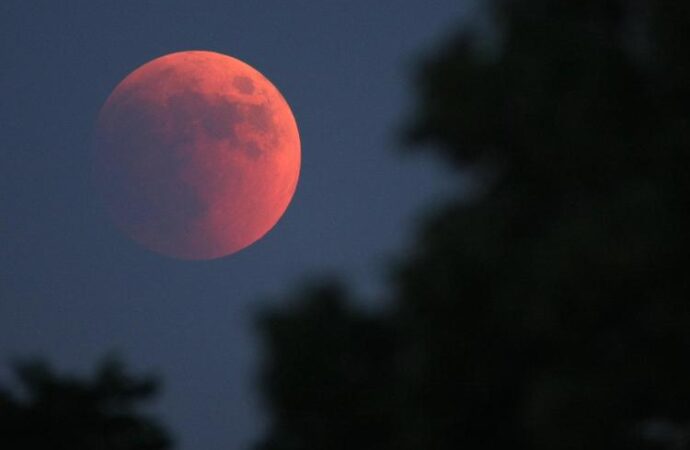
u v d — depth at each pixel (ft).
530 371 203.92
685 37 193.36
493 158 217.36
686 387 187.62
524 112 202.59
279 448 233.96
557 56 200.13
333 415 229.25
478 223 207.62
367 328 232.12
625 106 198.08
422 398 207.82
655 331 188.44
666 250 181.78
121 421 344.69
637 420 194.80
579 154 199.62
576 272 185.37
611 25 209.36
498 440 208.54
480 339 204.23
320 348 227.81
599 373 189.88
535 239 202.90
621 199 189.16
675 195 186.19
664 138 191.31
